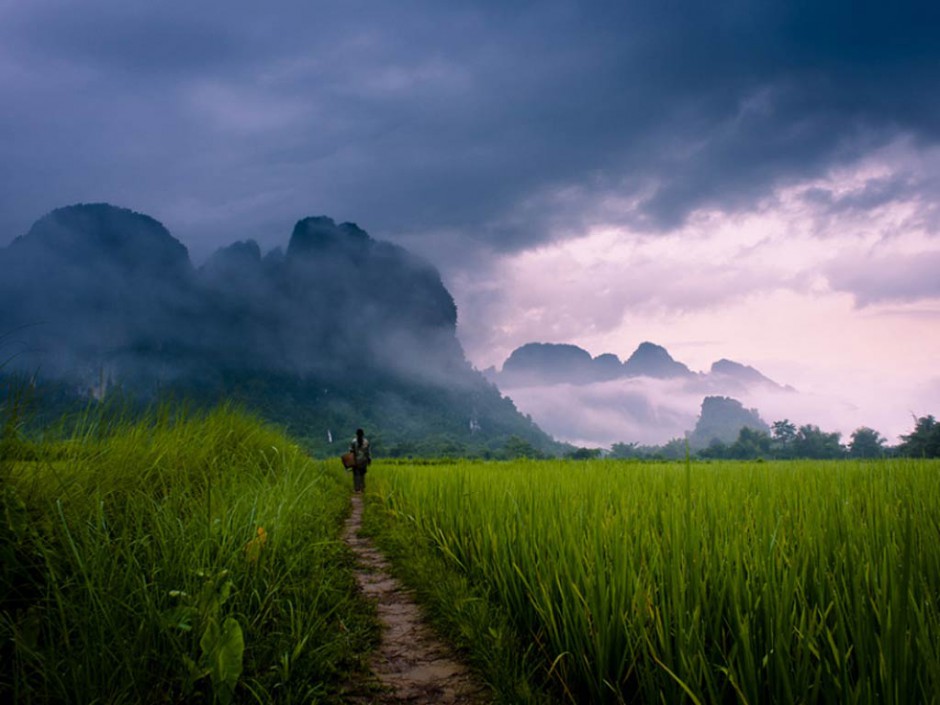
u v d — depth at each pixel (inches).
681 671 105.5
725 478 291.6
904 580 83.9
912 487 191.6
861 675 86.2
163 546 143.9
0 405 138.9
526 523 195.5
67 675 107.2
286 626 150.6
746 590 113.7
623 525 167.9
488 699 128.6
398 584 227.6
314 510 309.1
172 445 235.8
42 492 145.2
